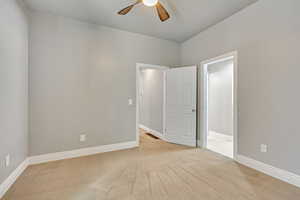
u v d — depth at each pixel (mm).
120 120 3373
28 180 2068
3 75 1776
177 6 2500
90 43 3041
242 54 2572
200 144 3537
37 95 2600
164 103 4082
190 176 2191
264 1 2258
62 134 2809
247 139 2510
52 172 2297
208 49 3270
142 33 3531
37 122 2604
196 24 3098
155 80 4602
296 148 1938
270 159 2201
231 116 4277
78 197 1723
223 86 4496
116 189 1876
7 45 1865
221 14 2730
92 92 3070
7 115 1863
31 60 2549
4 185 1789
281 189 1870
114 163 2635
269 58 2207
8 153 1884
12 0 1996
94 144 3104
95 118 3107
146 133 4875
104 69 3186
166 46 3908
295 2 1942
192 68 3570
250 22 2449
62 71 2795
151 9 2580
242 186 1938
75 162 2662
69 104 2863
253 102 2416
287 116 2020
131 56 3477
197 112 3615
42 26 2631
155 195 1760
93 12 2672
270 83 2197
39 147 2621
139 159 2811
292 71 1971
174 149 3381
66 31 2820
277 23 2113
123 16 2805
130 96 3479
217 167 2477
